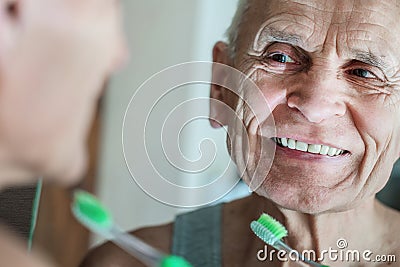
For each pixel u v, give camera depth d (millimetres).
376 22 1432
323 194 1483
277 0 1483
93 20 668
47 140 667
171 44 2713
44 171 689
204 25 2684
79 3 659
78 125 684
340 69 1459
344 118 1455
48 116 659
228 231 1639
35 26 641
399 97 1460
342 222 1544
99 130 2545
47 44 646
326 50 1448
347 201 1491
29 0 638
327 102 1437
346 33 1438
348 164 1479
